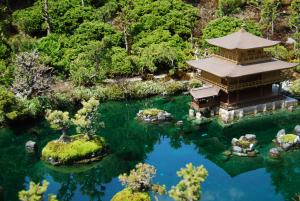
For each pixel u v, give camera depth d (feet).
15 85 208.13
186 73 249.55
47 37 261.03
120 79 242.99
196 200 108.78
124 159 171.63
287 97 216.74
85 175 161.07
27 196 108.58
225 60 210.18
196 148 180.34
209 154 174.70
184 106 219.20
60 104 212.64
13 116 192.85
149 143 187.01
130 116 212.43
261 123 197.67
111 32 268.82
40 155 172.14
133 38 277.23
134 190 133.80
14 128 195.93
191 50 266.36
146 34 278.67
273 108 208.95
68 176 161.68
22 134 191.11
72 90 226.79
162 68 256.52
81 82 234.58
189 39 281.33
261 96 209.56
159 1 299.58
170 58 248.32
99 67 239.09
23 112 197.26
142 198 130.11
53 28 276.62
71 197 147.95
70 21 277.44
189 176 108.58
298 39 260.62
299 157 167.02
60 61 247.29
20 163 169.07
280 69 203.31
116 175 159.94
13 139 187.32
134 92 227.81
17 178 160.35
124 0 301.84
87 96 220.64
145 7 294.25
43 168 164.35
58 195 149.28
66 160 162.61
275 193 144.77
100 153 169.58
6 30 267.39
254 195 143.95
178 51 259.80
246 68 200.75
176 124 198.18
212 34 263.49
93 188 152.87
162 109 216.74
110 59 246.06
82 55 243.40
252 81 201.05
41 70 213.87
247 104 202.28
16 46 247.29
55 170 162.50
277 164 163.32
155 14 290.15
